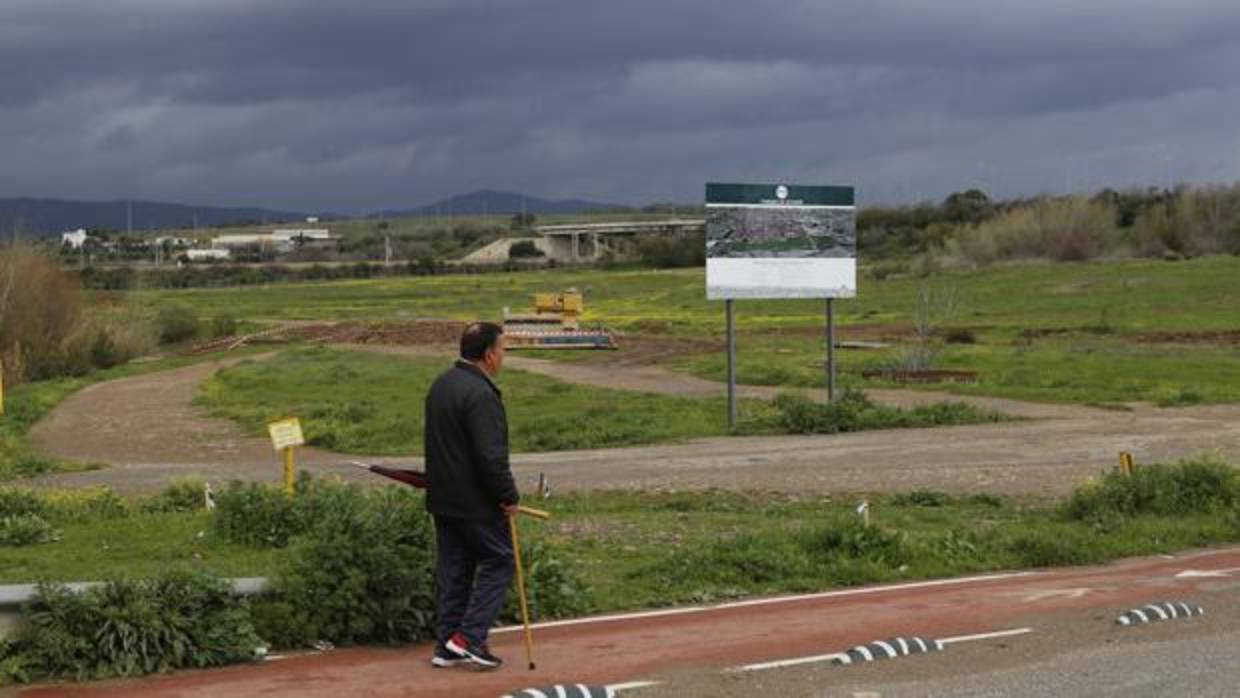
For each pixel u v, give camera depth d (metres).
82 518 15.35
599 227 179.25
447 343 56.97
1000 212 114.50
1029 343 48.28
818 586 11.40
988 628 9.70
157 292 113.44
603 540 13.87
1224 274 78.00
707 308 78.94
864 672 8.33
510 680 7.99
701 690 7.86
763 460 21.67
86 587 8.21
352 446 25.06
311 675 8.03
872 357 42.41
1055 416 27.34
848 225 27.83
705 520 15.61
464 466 7.96
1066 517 15.76
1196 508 15.74
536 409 30.64
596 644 9.02
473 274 139.62
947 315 52.88
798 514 16.28
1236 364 38.25
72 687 7.69
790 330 59.50
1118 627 9.73
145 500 17.02
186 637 8.19
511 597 9.81
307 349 52.88
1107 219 98.56
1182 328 53.12
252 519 12.99
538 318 57.78
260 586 8.87
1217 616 10.18
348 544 8.92
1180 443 22.94
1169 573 12.33
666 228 179.50
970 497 17.72
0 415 30.61
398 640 8.90
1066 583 11.70
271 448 25.44
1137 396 30.84
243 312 86.00
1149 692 7.79
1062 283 78.19
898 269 97.56
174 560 11.88
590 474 20.28
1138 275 80.12
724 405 30.05
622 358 47.34
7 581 10.75
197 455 24.78
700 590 11.01
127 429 29.78
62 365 49.47
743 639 9.23
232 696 7.53
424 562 9.08
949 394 31.77
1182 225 98.75
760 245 27.16
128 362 55.69
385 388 36.88
